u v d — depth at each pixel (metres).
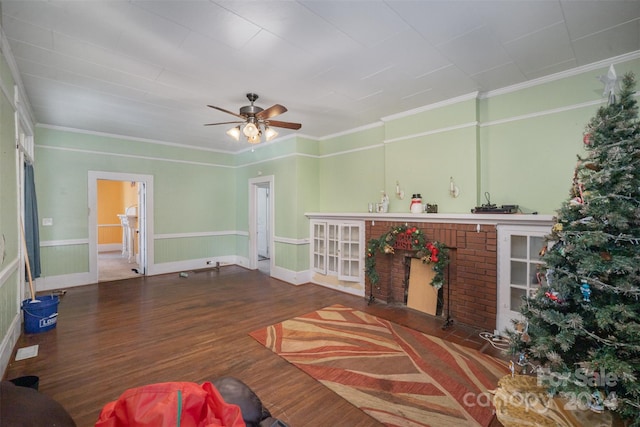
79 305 4.00
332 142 5.33
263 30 2.24
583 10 2.04
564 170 2.96
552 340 1.83
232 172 6.89
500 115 3.36
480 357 2.66
